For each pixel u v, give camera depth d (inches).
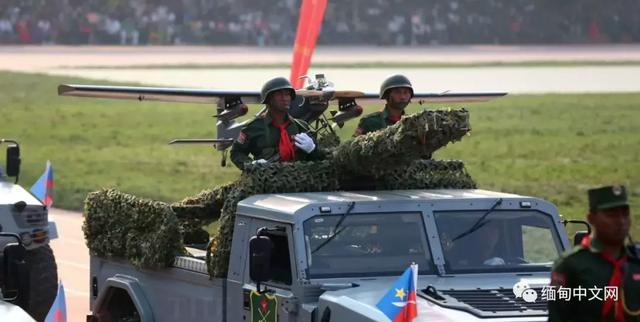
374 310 402.9
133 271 546.0
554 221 471.8
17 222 634.2
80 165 1549.0
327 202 452.1
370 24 4345.5
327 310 422.3
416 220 458.9
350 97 609.0
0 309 463.5
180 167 1524.4
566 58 3646.7
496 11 4387.3
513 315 400.2
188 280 506.6
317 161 506.3
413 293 397.7
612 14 4372.5
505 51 4015.8
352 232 450.6
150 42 4217.5
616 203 358.0
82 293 804.0
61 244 991.0
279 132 530.9
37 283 646.5
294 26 4306.1
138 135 1914.4
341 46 4274.1
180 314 512.1
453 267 453.4
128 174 1450.5
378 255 450.6
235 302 472.1
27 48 3978.8
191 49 4035.4
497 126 1974.7
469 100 687.1
